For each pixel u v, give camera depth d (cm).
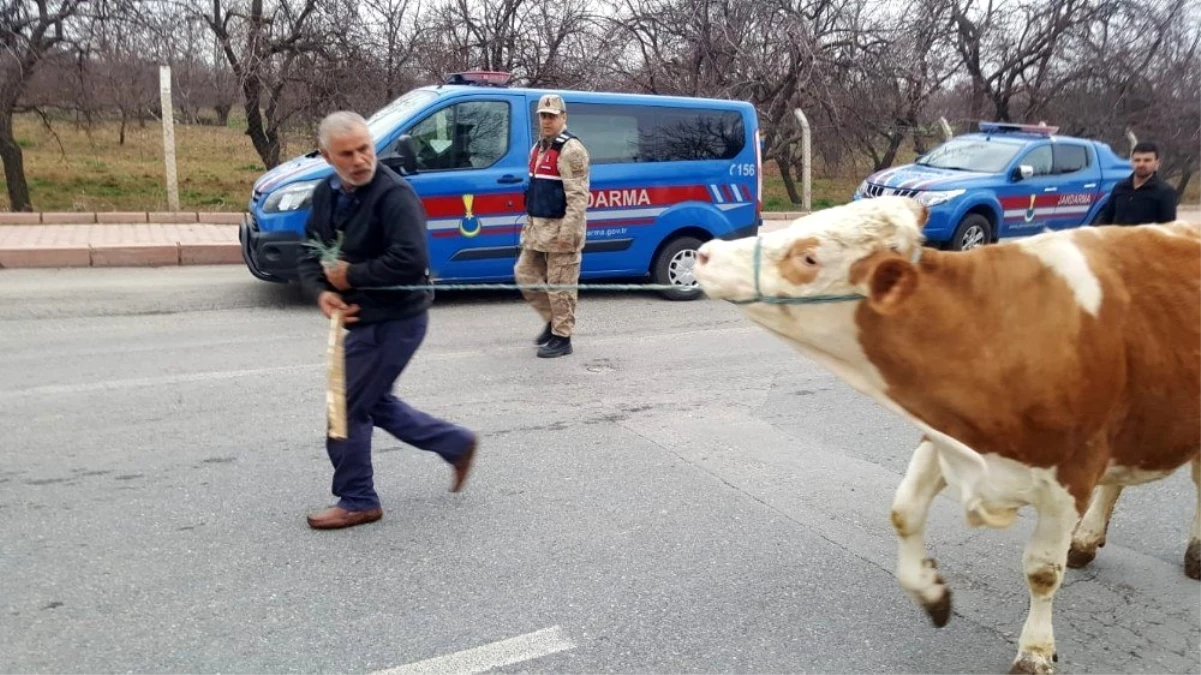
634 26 2066
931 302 301
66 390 629
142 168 1920
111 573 394
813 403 664
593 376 715
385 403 450
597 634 362
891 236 301
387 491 487
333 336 411
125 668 329
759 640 363
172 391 635
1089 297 311
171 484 484
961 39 2416
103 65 1588
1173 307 321
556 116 729
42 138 2256
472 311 936
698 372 738
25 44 1438
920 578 341
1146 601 403
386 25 1788
